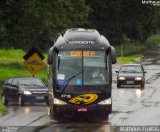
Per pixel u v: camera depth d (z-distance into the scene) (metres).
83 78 57.12
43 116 62.28
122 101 79.50
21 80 78.00
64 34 60.62
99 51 57.75
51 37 160.50
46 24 135.00
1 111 66.50
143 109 68.81
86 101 56.88
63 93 56.94
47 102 75.88
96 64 57.50
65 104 57.00
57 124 55.25
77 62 57.47
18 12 118.25
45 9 133.00
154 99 82.44
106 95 57.12
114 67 157.75
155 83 115.75
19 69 123.56
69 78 57.12
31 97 75.06
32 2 121.12
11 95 77.94
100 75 57.34
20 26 121.06
